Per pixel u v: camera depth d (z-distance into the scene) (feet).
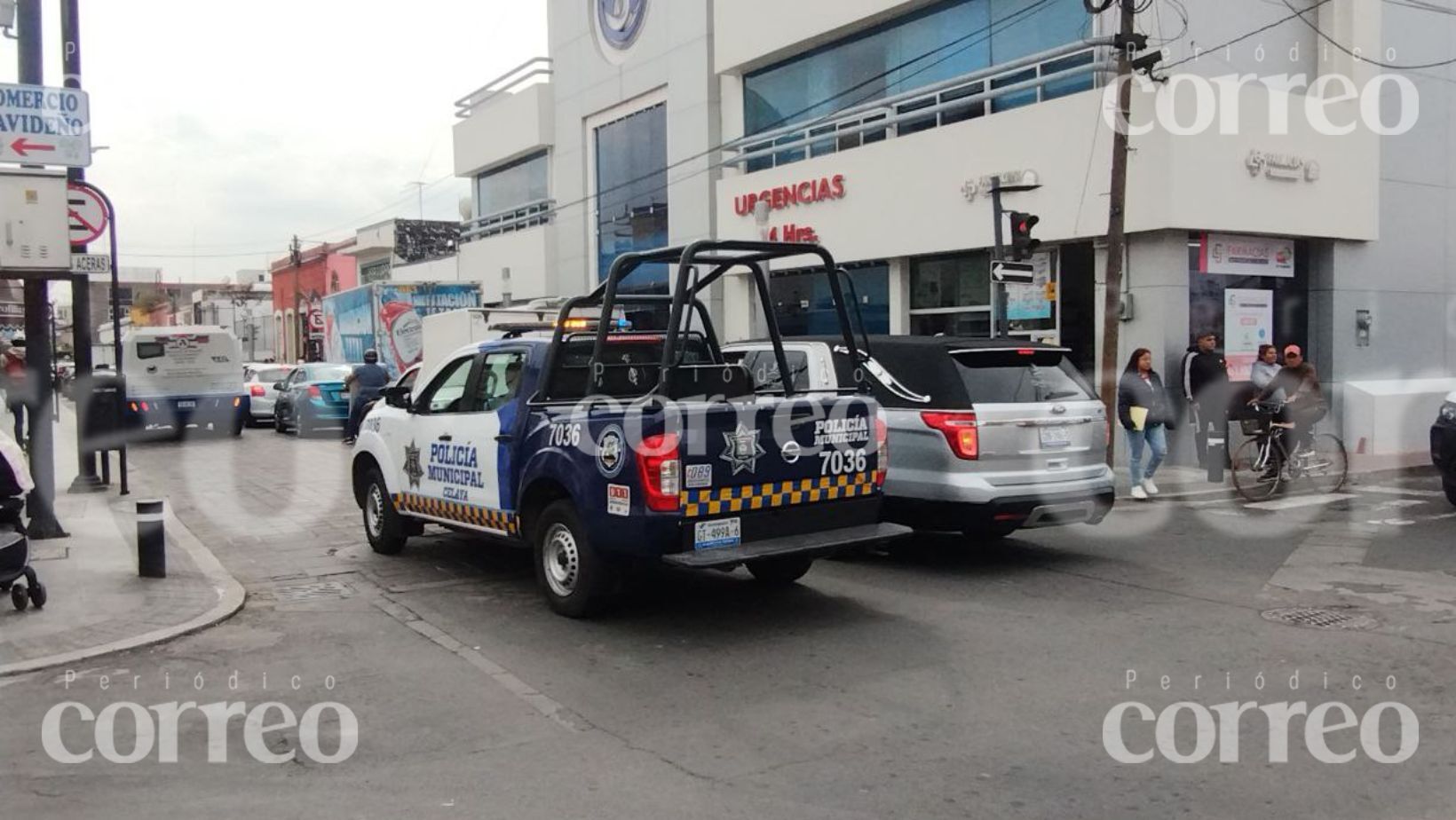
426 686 19.42
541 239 97.25
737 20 70.79
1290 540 33.04
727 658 20.88
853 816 13.70
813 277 67.97
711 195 75.92
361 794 14.65
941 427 27.89
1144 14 47.29
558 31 94.43
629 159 86.53
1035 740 16.26
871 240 60.54
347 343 87.45
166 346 73.61
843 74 65.05
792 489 23.16
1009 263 42.91
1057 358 30.30
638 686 19.24
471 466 27.09
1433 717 17.03
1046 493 28.19
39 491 32.40
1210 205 47.91
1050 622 23.18
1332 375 54.39
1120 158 43.19
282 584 27.99
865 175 60.75
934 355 28.60
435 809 14.12
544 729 17.11
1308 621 22.93
